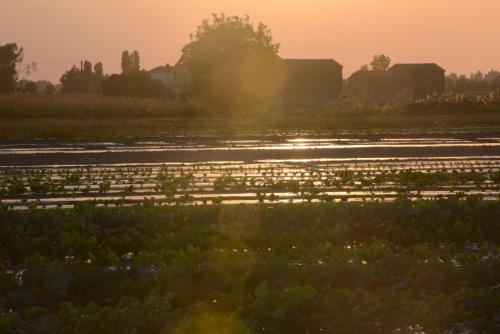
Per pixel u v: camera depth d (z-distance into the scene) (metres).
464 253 20.59
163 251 20.17
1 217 23.95
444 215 24.67
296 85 195.62
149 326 14.88
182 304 16.86
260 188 34.84
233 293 16.33
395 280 18.48
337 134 70.75
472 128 78.56
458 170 41.72
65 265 18.22
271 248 22.22
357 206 25.20
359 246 21.39
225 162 46.47
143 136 67.69
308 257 19.98
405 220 24.70
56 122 90.81
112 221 24.36
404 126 82.56
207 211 25.25
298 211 25.08
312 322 15.41
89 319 14.86
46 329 14.77
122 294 17.27
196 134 70.00
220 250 20.50
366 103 120.69
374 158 48.34
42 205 30.84
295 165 44.59
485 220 24.67
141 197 32.78
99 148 56.69
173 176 38.44
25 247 21.72
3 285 17.95
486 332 15.77
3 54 196.75
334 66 198.00
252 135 69.50
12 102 103.88
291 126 82.88
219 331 14.63
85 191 33.94
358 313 15.29
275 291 16.19
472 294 16.72
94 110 107.06
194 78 123.25
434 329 15.83
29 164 46.06
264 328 15.15
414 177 36.62
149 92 162.88
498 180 36.31
